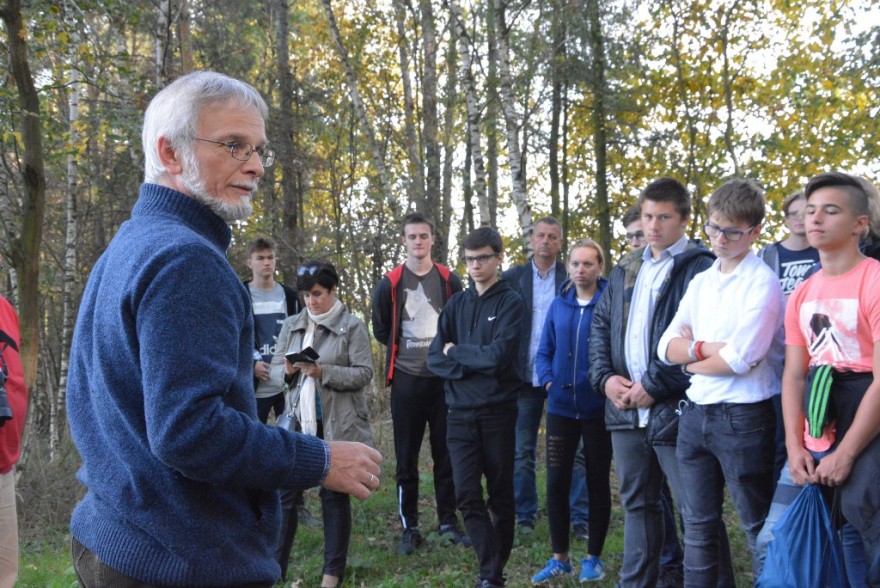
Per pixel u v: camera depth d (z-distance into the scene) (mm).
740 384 3143
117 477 1604
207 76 1750
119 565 1585
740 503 3180
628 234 4824
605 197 13727
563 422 4402
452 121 13750
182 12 9672
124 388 1577
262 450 1575
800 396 3051
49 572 4574
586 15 12266
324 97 12617
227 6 12102
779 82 12352
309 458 1666
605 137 13703
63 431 7230
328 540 4258
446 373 4082
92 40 7461
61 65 6664
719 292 3230
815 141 11672
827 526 2770
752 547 3186
